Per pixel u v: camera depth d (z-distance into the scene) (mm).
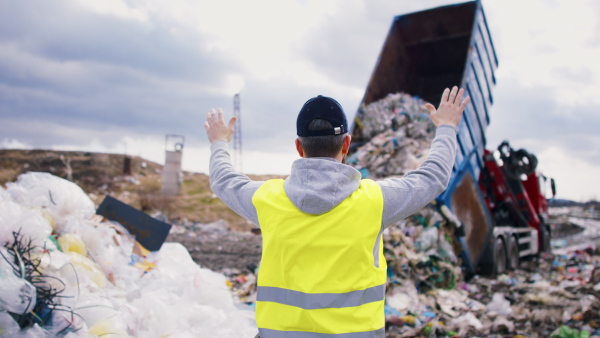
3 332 1999
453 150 1628
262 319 1430
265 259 1454
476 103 7777
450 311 5395
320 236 1387
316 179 1424
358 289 1378
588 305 5242
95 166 25609
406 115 8125
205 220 15648
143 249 3578
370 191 1454
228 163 1743
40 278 2361
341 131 1491
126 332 2391
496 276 7254
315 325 1347
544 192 10016
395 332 4805
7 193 2986
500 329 4781
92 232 3119
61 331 2182
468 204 6961
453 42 9164
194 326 2789
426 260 6000
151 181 25547
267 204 1479
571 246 11961
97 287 2637
